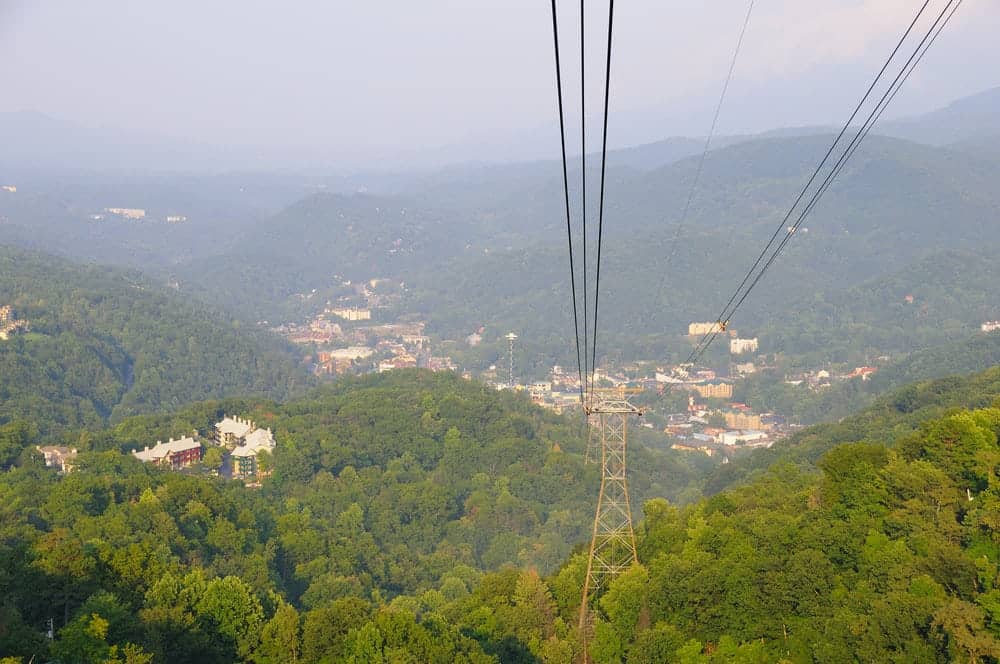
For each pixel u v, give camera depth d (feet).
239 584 313.53
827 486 336.90
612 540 393.91
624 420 428.15
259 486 652.48
